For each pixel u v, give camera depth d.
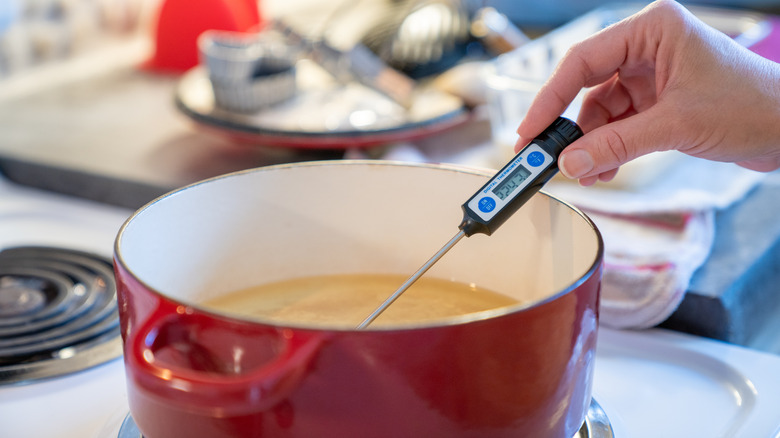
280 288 0.53
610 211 0.72
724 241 0.70
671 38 0.49
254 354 0.32
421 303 0.51
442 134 1.00
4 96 1.11
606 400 0.52
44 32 1.17
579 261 0.43
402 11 1.12
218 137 0.97
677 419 0.50
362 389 0.32
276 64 0.96
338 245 0.53
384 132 0.87
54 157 0.88
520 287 0.50
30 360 0.56
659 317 0.60
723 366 0.56
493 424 0.34
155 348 0.34
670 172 0.85
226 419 0.34
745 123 0.50
